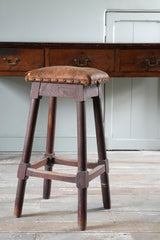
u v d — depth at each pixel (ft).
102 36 9.18
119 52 7.72
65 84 4.79
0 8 8.99
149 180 7.02
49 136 5.85
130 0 9.05
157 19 9.11
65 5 9.05
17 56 7.76
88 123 9.55
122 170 7.70
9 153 9.33
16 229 4.83
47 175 4.99
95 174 5.05
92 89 5.04
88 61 7.76
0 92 9.41
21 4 9.00
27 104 9.48
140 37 9.21
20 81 9.38
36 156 9.00
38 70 4.93
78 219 4.82
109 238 4.60
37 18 9.07
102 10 9.08
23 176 5.13
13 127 9.55
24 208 5.56
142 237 4.63
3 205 5.65
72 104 9.50
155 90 9.52
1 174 7.35
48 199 5.96
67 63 7.77
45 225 4.97
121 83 9.45
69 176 4.83
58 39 9.16
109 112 9.56
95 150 9.59
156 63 7.75
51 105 5.81
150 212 5.44
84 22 9.12
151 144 9.70
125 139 9.68
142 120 9.64
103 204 5.62
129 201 5.90
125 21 9.14
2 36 9.11
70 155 9.14
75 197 6.08
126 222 5.09
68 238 4.59
